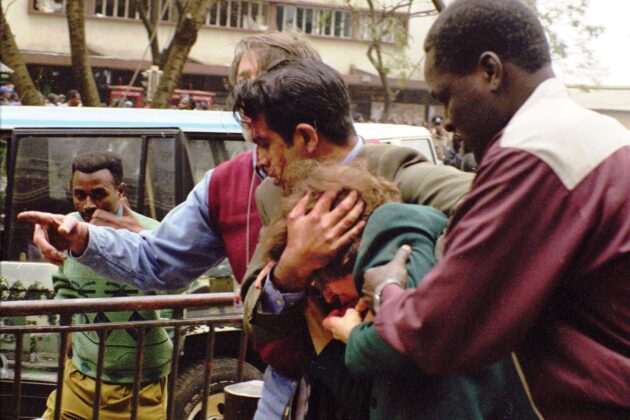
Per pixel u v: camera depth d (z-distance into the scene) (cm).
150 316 455
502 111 221
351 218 235
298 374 296
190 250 337
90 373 454
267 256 255
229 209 331
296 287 250
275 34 343
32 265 545
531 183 205
